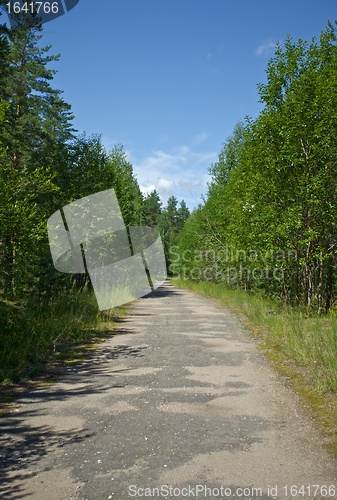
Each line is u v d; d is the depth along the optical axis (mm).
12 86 21547
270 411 4965
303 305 15086
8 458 3752
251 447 3953
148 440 4129
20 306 9359
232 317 14664
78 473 3469
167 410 5023
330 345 7844
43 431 4375
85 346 9070
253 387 5965
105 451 3883
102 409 5062
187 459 3709
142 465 3602
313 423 4551
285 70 15000
